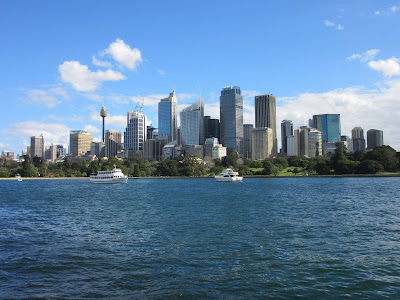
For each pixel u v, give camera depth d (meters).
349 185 171.50
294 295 28.25
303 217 67.81
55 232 55.00
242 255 39.69
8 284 31.19
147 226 59.19
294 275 32.78
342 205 87.75
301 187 165.75
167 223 61.84
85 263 37.19
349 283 30.75
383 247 43.09
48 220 68.25
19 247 44.59
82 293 29.03
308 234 51.00
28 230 57.03
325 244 44.75
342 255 39.47
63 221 66.62
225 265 35.97
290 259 37.94
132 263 37.00
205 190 157.12
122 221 65.25
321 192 132.12
